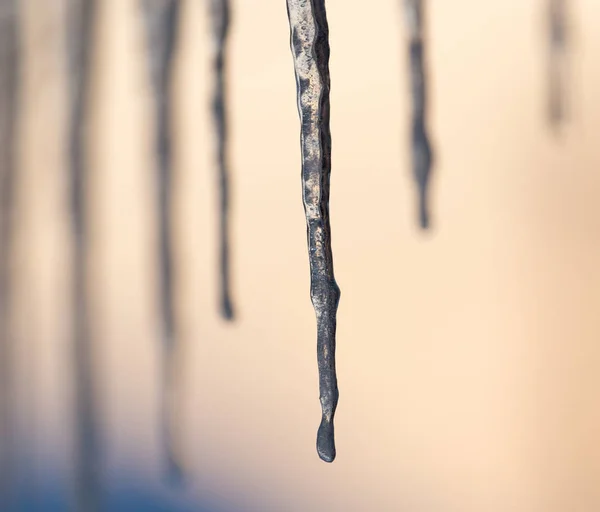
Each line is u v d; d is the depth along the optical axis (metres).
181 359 1.88
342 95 1.97
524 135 1.99
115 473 1.94
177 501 1.92
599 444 1.91
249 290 2.01
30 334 1.93
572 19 1.90
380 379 2.04
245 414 1.99
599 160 1.97
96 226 1.90
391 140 1.94
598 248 1.98
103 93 1.85
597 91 1.95
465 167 2.04
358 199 2.01
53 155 1.82
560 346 1.99
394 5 1.89
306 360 1.97
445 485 1.95
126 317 1.94
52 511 1.92
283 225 1.97
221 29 1.29
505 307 2.01
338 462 1.99
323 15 1.11
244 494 1.95
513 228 2.03
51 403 1.93
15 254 1.87
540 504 1.91
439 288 2.01
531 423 1.95
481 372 2.01
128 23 1.85
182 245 1.87
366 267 2.04
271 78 1.94
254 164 1.97
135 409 1.94
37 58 1.77
